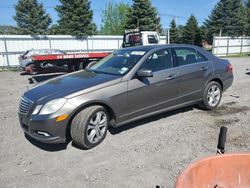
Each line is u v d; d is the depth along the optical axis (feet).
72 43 77.71
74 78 15.74
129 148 13.96
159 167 11.98
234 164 5.71
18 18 153.17
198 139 14.92
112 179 11.12
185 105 18.38
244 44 111.04
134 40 50.83
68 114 13.03
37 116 13.04
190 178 5.16
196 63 18.81
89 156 13.21
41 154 13.55
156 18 134.51
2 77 49.52
